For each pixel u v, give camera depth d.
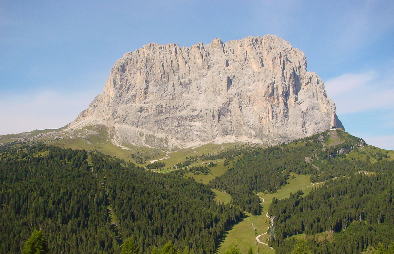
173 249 195.75
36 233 162.88
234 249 189.50
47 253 164.38
